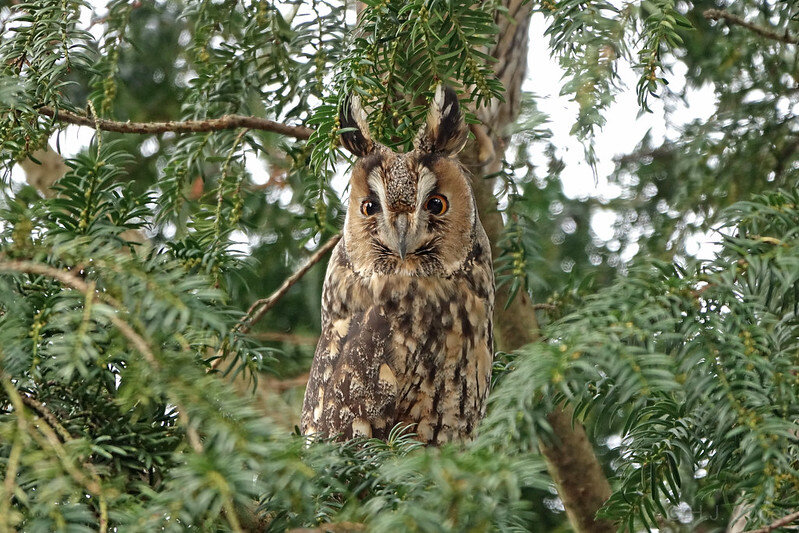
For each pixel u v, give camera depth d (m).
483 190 9.65
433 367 8.56
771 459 4.58
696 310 4.97
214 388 4.32
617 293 5.00
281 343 11.23
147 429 5.30
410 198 8.55
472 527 3.71
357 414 8.50
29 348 4.74
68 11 6.98
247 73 9.05
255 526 5.04
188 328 4.90
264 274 10.99
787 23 9.47
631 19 6.16
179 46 12.28
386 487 4.43
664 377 4.47
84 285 4.55
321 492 4.66
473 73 6.77
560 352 4.62
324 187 8.78
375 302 8.68
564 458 9.60
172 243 6.98
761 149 9.84
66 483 3.99
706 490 5.54
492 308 9.20
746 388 4.75
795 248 4.96
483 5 7.17
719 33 9.65
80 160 5.71
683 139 10.46
